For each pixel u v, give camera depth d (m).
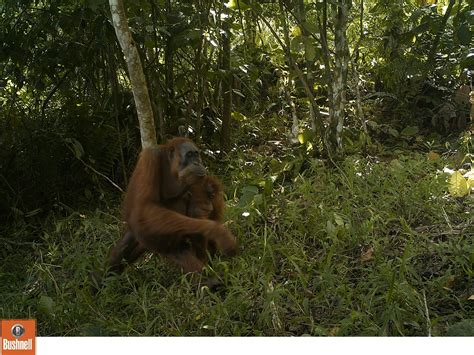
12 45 4.62
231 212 3.54
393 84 5.28
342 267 3.01
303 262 3.09
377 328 2.48
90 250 3.69
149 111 3.57
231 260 3.15
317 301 2.78
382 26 5.32
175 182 3.07
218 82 5.02
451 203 3.55
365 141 4.65
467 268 2.86
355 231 3.29
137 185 3.04
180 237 3.01
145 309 2.79
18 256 3.85
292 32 5.33
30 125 4.76
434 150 4.61
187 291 2.88
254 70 4.95
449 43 4.96
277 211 3.64
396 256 3.04
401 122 5.10
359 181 3.87
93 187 4.57
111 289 3.09
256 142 5.16
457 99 4.99
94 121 4.68
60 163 4.59
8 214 4.43
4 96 5.24
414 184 3.74
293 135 4.82
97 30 4.25
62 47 4.62
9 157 4.60
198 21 4.25
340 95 4.45
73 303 3.06
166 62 4.53
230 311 2.75
